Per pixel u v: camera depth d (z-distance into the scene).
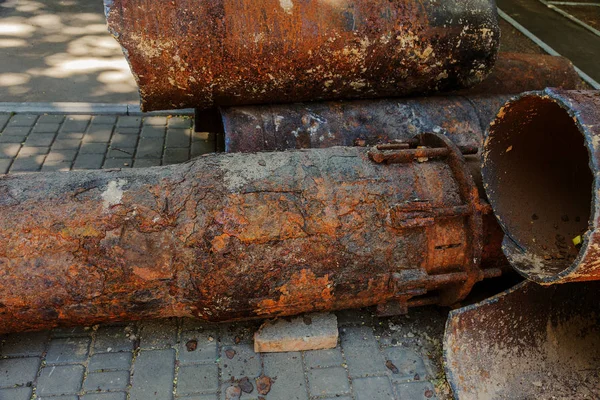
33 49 5.39
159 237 2.31
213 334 2.70
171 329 2.71
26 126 4.27
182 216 2.33
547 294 2.75
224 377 2.50
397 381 2.56
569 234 2.56
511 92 3.89
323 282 2.42
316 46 3.00
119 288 2.30
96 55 5.44
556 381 2.58
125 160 4.02
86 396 2.37
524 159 2.66
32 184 2.40
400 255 2.47
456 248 2.53
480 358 2.55
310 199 2.41
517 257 2.38
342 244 2.40
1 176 2.46
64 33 5.80
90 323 2.42
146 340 2.65
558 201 2.65
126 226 2.30
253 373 2.53
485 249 2.66
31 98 4.59
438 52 3.23
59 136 4.20
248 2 2.86
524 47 6.77
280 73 3.05
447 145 2.65
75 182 2.42
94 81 4.97
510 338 2.64
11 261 2.21
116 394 2.39
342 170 2.53
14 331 2.40
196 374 2.50
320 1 2.97
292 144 3.18
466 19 3.18
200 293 2.34
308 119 3.24
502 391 2.50
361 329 2.81
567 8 8.49
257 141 3.13
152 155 4.11
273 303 2.43
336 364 2.62
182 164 2.61
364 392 2.50
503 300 2.66
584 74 6.06
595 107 1.99
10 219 2.24
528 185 2.64
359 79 3.24
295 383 2.50
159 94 3.00
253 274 2.34
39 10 6.26
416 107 3.43
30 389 2.38
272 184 2.42
